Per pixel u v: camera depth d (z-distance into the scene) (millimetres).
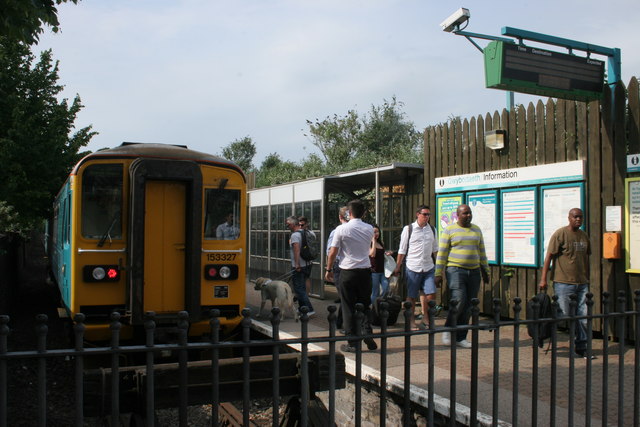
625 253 7582
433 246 8789
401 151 25906
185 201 7652
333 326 3340
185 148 8211
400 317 10273
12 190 15234
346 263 7109
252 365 4098
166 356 7453
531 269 8945
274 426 3217
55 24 6469
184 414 3041
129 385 3879
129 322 7266
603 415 4066
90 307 7293
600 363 6715
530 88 7418
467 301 7551
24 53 16391
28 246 28484
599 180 7969
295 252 10367
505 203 9320
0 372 2604
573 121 8352
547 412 4984
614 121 7797
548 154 8688
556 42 7637
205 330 7777
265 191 16875
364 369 6211
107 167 7477
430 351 3535
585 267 7059
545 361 6855
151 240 7484
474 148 10055
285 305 10344
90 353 2812
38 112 16281
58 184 16062
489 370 6438
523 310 9039
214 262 7914
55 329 12844
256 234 17688
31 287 20750
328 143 31688
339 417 6762
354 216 7137
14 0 5992
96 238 7352
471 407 3613
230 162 8164
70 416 7211
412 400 5406
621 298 4188
